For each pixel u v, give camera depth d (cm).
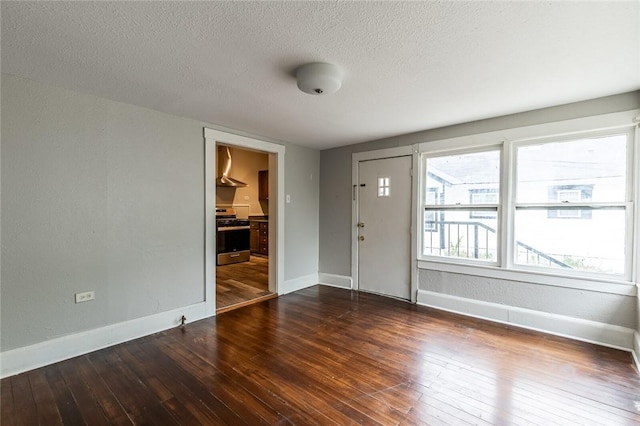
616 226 256
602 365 221
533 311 291
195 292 318
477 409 175
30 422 165
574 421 165
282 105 270
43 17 144
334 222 458
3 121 207
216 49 175
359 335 278
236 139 353
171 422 165
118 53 180
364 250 426
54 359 228
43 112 223
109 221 258
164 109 282
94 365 225
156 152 286
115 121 260
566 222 279
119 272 264
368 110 284
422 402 182
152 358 236
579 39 164
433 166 364
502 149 309
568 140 276
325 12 141
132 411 174
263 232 717
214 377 209
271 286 415
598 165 263
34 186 220
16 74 208
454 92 241
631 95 242
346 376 210
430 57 185
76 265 240
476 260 331
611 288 253
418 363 227
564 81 221
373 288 417
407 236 383
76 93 238
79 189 241
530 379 204
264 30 156
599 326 257
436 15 144
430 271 363
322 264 473
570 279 271
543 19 146
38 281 223
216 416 170
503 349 248
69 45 170
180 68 199
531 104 270
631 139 248
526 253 300
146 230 281
